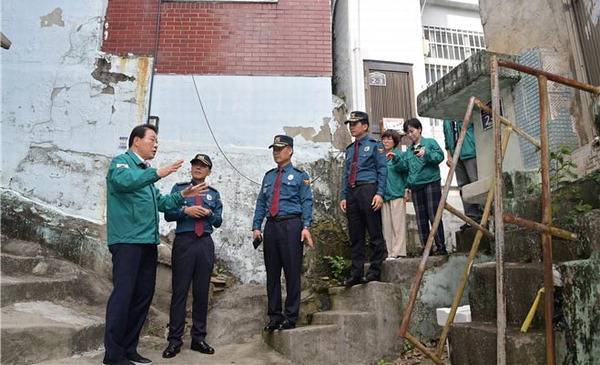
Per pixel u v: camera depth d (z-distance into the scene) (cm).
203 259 400
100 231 532
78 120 579
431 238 283
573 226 287
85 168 565
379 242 447
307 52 639
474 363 271
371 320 409
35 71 588
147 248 361
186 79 616
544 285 253
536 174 387
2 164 554
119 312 321
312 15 654
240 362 363
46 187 554
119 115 587
